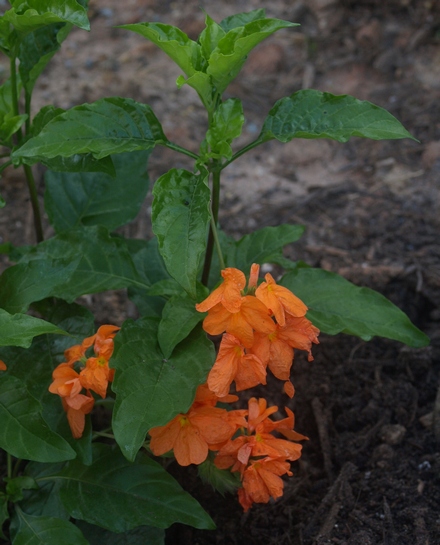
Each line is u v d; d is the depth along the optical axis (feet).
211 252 2.04
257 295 1.78
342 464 2.20
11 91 2.11
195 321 1.88
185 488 2.16
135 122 1.92
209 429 1.86
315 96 1.91
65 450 1.82
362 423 2.28
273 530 2.10
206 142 1.91
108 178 2.29
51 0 1.87
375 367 2.39
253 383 1.82
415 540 2.02
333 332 1.98
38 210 2.19
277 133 1.91
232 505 2.14
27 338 1.79
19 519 1.92
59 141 1.86
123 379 1.82
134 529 1.98
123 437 1.78
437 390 2.32
